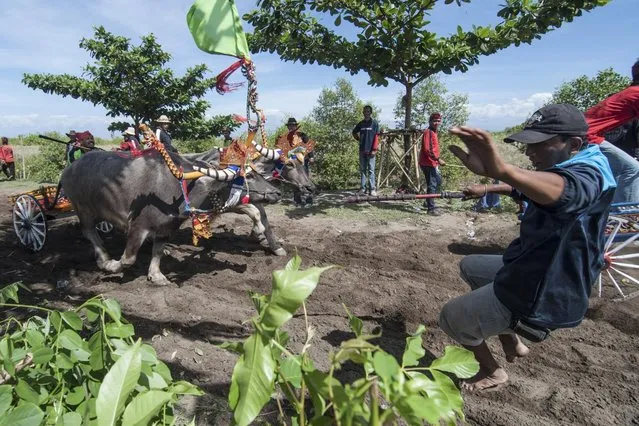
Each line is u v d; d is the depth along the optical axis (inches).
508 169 71.9
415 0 333.7
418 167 413.4
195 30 161.3
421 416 38.8
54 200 248.1
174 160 200.4
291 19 371.6
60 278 219.1
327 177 494.6
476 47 345.4
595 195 79.2
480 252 247.6
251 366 47.7
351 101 567.5
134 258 202.8
